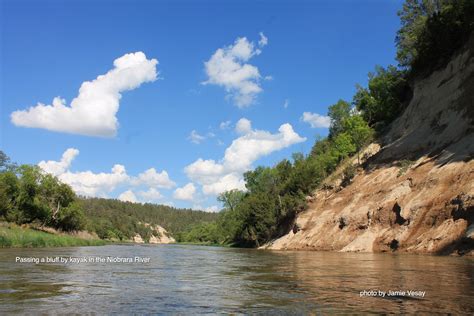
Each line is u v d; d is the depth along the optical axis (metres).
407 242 34.00
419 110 53.41
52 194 100.12
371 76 86.06
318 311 10.70
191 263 30.62
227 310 11.19
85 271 22.61
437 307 10.73
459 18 51.38
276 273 21.08
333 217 50.69
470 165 33.38
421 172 39.91
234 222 112.75
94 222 188.50
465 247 27.25
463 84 44.75
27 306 11.82
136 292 14.61
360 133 66.56
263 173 119.12
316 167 70.31
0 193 84.38
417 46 60.91
